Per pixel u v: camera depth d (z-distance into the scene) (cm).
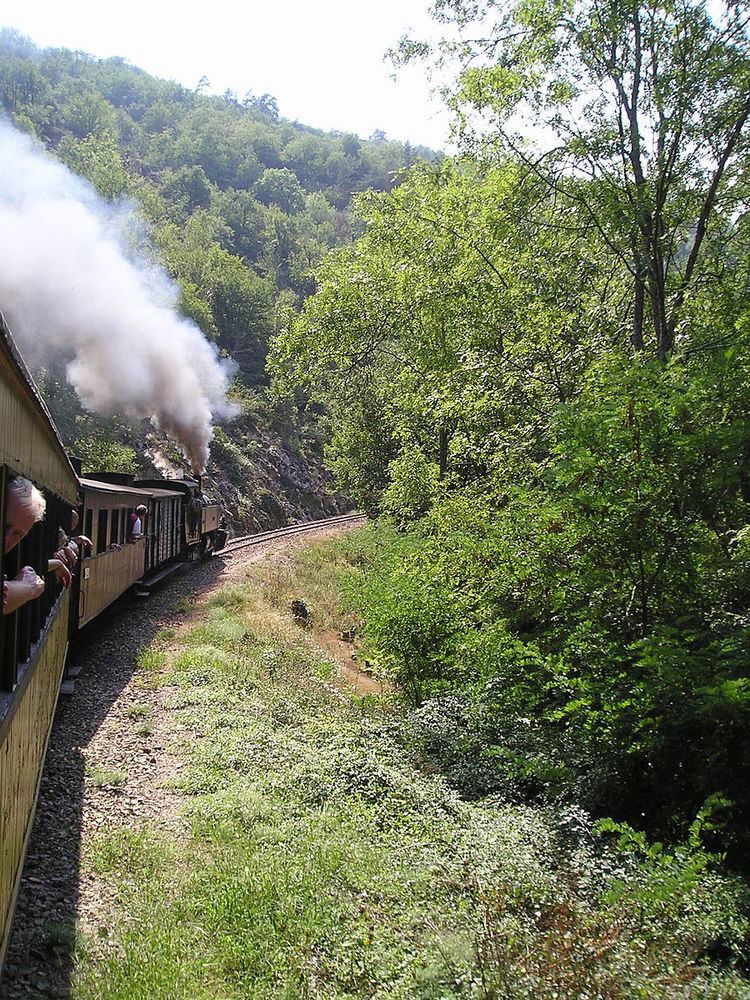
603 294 1590
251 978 485
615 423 896
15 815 431
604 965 495
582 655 946
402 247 1745
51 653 683
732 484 905
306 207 13450
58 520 754
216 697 1098
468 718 1044
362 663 1914
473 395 1500
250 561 2764
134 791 768
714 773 772
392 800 810
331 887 593
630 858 697
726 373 895
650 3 1212
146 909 546
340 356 1847
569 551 977
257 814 718
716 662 782
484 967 476
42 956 489
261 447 6066
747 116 1234
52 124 9444
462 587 1275
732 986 503
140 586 1877
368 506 3812
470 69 1404
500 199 1459
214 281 6994
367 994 474
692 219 1373
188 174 10900
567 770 863
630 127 1312
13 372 361
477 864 649
